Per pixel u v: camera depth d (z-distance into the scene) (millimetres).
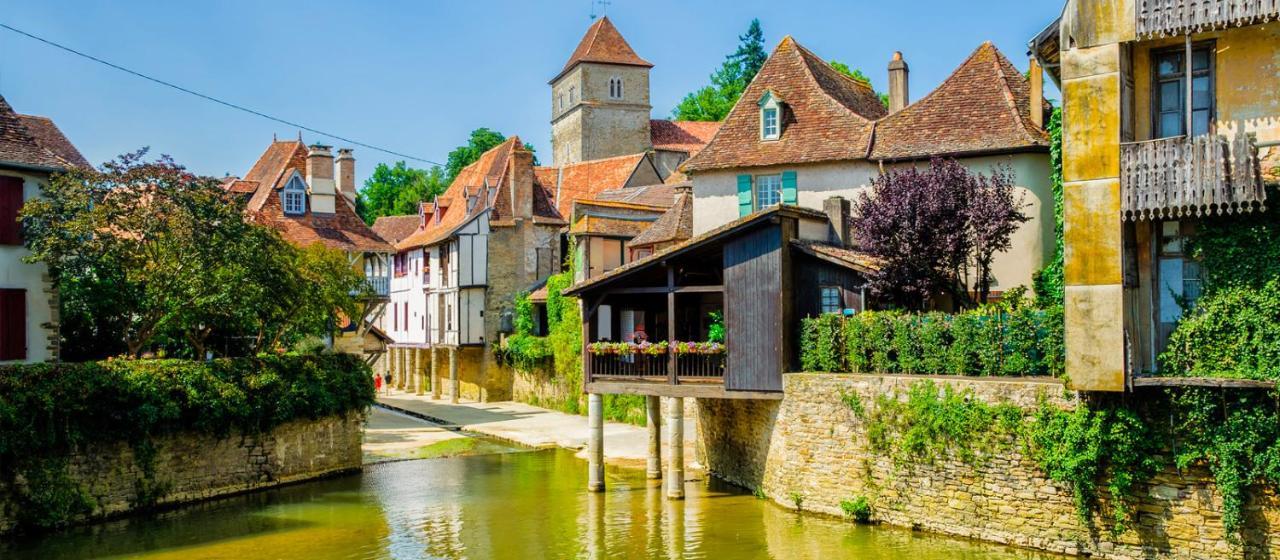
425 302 52594
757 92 32688
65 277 24891
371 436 36281
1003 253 27125
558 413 42031
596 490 25031
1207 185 15586
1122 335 16078
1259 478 15289
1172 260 16797
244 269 26203
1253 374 15508
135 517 23281
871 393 20172
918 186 23031
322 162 42312
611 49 76188
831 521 20672
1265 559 15188
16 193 24125
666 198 43750
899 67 32938
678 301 27562
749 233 22547
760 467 23672
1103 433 16484
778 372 22109
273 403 26719
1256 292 15672
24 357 24016
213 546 20688
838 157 29484
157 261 25484
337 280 31844
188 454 24922
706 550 19391
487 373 48188
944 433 18828
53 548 20500
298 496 25703
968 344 19156
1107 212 16281
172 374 24531
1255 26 16172
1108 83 16344
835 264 22359
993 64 29594
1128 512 16469
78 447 22469
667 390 23516
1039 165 27141
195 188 25984
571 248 41969
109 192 25219
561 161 80562
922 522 19281
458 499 25062
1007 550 17750
